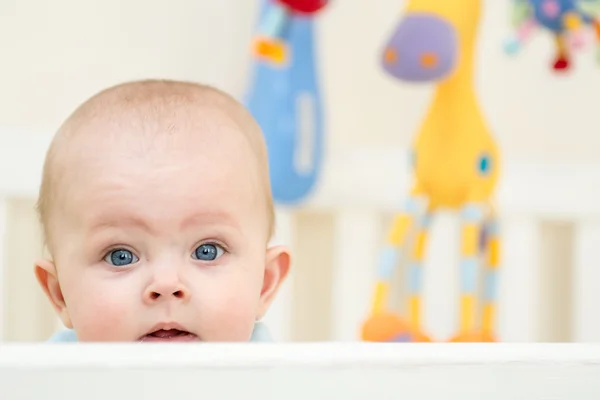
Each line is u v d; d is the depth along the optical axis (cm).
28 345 62
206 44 187
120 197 97
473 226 144
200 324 98
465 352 68
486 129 148
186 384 62
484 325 151
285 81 164
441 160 146
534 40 190
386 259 148
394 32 140
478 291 163
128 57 184
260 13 168
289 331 178
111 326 97
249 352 64
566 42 153
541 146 190
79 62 182
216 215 100
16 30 179
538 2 148
